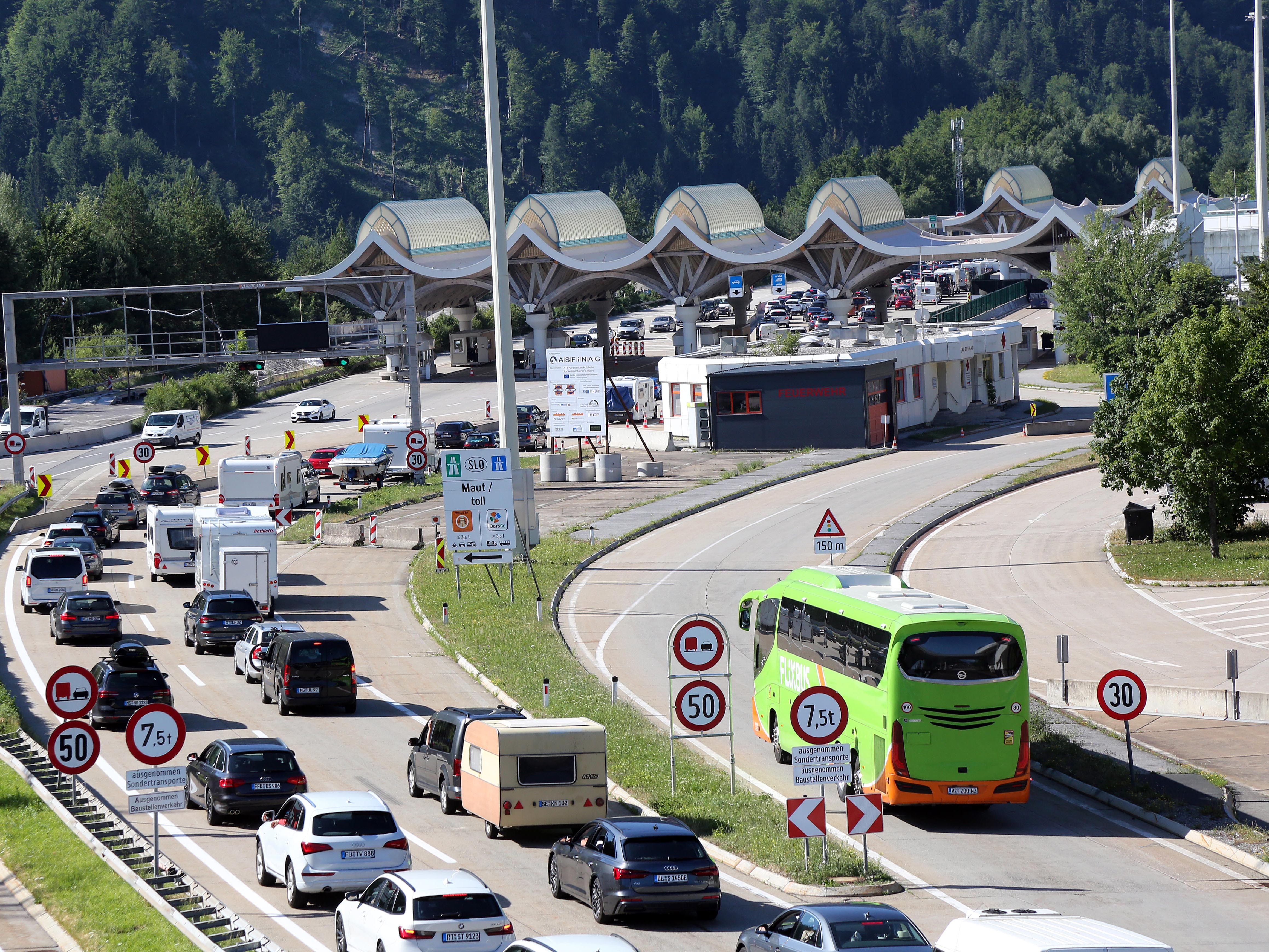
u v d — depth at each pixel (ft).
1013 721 381.19
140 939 292.40
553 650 615.98
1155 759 444.14
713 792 415.44
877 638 391.86
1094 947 217.77
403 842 325.62
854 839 379.35
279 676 536.83
